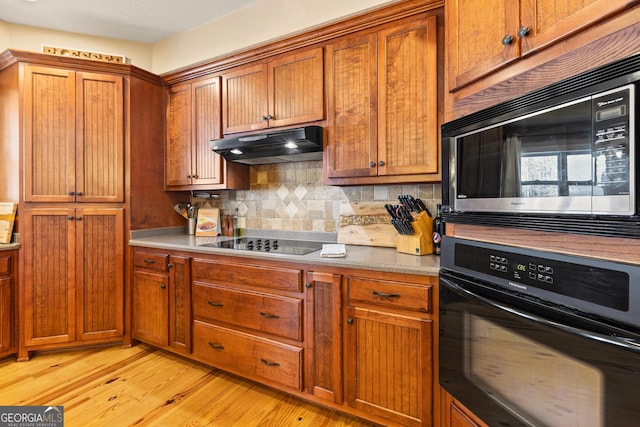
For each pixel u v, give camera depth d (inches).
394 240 77.2
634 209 24.1
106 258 91.1
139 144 96.4
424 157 64.5
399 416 55.8
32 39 98.0
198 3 89.4
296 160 91.7
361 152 70.7
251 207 100.9
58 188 86.7
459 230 46.1
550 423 31.7
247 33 92.0
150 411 65.2
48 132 85.9
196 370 81.5
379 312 57.4
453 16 45.4
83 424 61.2
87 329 89.4
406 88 65.9
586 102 27.4
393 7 65.2
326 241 88.9
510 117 34.8
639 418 24.9
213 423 61.9
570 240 30.5
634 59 23.7
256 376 71.1
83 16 94.0
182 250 82.1
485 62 39.9
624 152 24.6
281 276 67.6
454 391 45.4
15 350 84.9
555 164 30.3
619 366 26.0
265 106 82.2
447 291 46.9
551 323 30.9
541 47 33.0
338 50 72.8
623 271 25.8
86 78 89.2
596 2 28.0
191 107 96.1
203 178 94.5
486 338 39.6
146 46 110.7
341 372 61.1
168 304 85.0
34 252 85.1
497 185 37.0
